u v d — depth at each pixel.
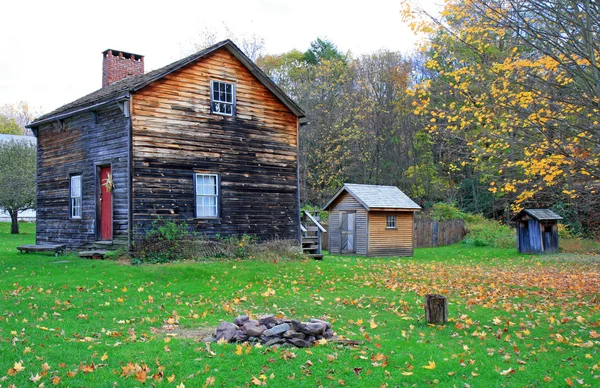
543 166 10.96
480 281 16.02
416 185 45.53
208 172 18.31
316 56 55.62
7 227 44.59
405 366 7.13
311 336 8.23
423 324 9.84
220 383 6.32
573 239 30.91
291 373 6.69
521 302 12.38
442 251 30.80
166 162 17.33
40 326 8.77
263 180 19.83
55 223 20.64
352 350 7.77
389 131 46.59
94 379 6.32
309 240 20.88
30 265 15.86
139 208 16.66
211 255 17.44
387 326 9.69
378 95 47.53
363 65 48.69
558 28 9.99
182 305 11.02
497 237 33.53
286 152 20.62
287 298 12.18
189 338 8.30
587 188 11.48
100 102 17.52
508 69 11.02
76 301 10.91
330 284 14.52
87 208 18.80
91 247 18.41
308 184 47.62
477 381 6.64
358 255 27.38
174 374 6.57
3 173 37.84
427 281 15.82
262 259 17.59
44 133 21.64
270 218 19.91
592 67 9.95
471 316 10.55
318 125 45.16
